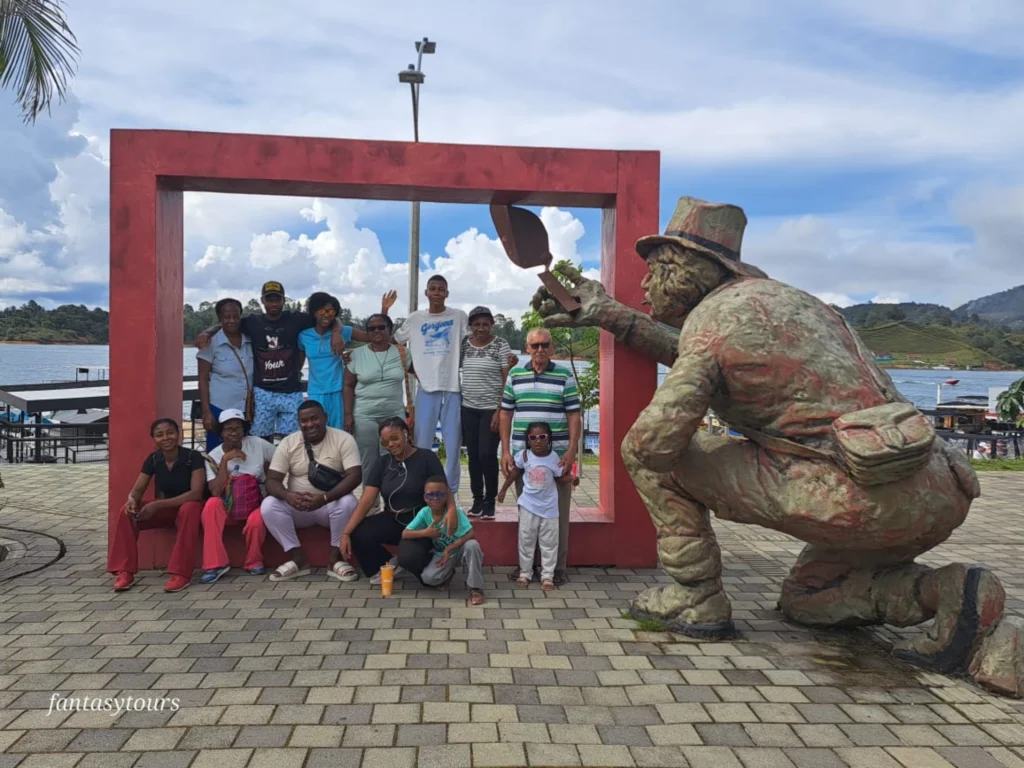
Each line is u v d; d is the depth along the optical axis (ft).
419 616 13.80
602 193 16.89
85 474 30.27
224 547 16.08
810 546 13.80
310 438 16.16
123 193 15.99
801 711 10.17
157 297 16.31
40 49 19.77
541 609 14.34
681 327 13.92
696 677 11.26
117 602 14.39
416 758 8.77
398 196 17.47
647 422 11.70
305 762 8.66
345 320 19.80
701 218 13.43
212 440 18.58
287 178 16.19
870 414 10.57
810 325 11.91
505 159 16.57
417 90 42.04
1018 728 9.79
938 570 11.94
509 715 9.88
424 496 14.83
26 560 17.37
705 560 13.08
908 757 9.02
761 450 12.19
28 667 11.28
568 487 16.53
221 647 12.13
